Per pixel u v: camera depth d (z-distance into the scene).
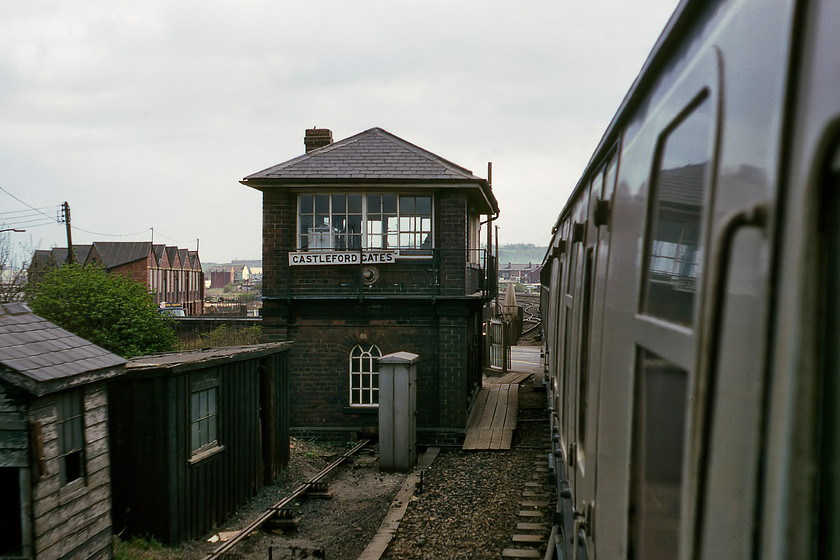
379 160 14.80
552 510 8.96
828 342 0.89
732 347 1.17
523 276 150.50
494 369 23.02
